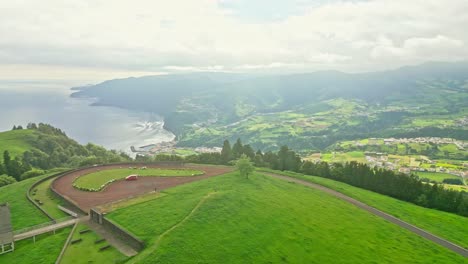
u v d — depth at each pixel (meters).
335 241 70.50
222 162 167.62
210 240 61.69
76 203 86.06
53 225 70.38
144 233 63.41
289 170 171.12
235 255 58.06
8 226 62.12
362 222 87.12
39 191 99.62
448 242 82.88
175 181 113.88
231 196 86.88
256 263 56.72
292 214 82.00
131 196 91.25
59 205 86.12
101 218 71.62
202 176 124.19
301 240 67.88
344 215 90.25
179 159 175.62
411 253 71.75
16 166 150.38
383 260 65.75
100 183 107.25
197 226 66.44
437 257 71.94
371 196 124.31
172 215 72.06
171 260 53.91
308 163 169.12
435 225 96.69
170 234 61.72
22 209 83.56
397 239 79.25
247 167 115.94
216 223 69.12
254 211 79.00
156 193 93.44
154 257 54.03
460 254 76.12
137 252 58.50
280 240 66.31
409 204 125.00
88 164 177.25
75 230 68.38
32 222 74.94
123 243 62.34
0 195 98.44
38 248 60.38
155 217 71.25
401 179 139.88
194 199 83.69
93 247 60.56
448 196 127.12
